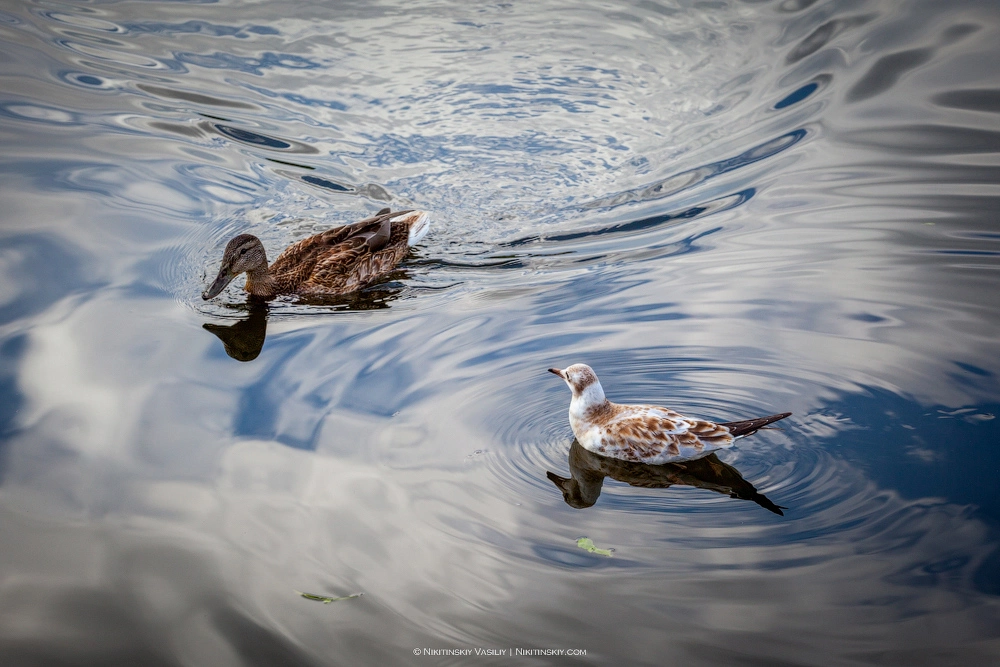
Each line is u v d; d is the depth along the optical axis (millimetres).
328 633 6441
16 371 9430
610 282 11273
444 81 16594
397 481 7969
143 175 13711
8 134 14195
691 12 18516
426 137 15141
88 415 8828
